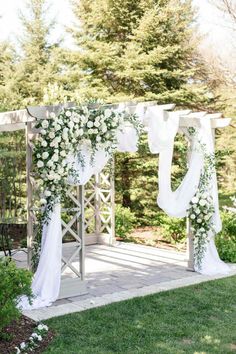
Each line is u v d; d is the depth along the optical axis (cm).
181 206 711
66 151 576
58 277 575
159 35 1305
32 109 565
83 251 611
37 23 1688
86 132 588
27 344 425
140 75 1255
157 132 651
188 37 1411
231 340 448
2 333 441
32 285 568
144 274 720
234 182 1688
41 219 586
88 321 495
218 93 1608
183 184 719
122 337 452
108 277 700
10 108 1050
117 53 1349
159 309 539
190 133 731
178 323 493
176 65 1357
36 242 596
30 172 604
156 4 1345
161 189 697
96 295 602
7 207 946
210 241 745
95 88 1266
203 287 636
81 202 611
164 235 1028
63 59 1413
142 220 1276
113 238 980
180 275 712
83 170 591
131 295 599
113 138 606
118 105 657
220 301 572
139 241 1056
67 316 512
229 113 1603
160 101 1312
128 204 1299
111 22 1340
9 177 896
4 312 415
